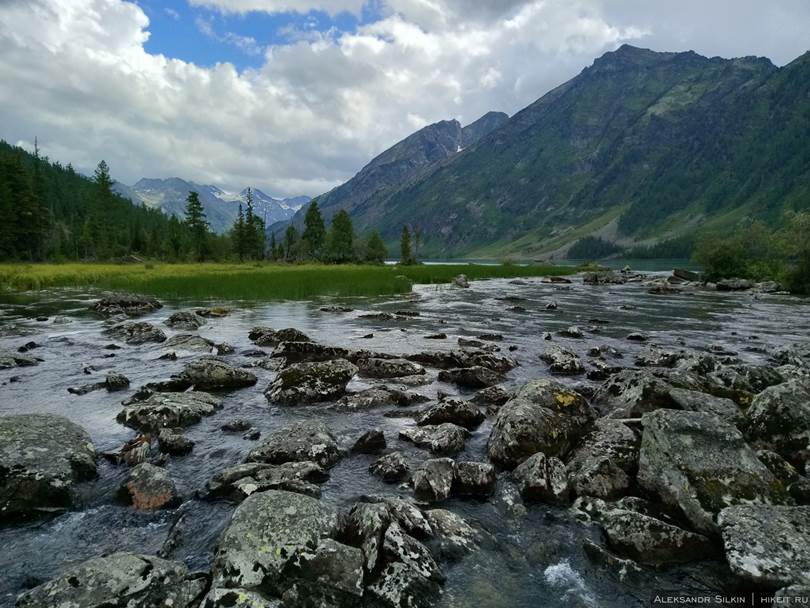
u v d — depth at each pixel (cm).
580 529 738
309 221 12631
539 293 5116
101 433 1095
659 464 807
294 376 1403
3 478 759
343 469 940
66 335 2320
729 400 1109
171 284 4794
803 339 2403
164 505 785
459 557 661
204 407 1242
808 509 679
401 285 5166
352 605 554
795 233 5247
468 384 1564
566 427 1012
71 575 536
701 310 3653
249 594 523
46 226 9231
